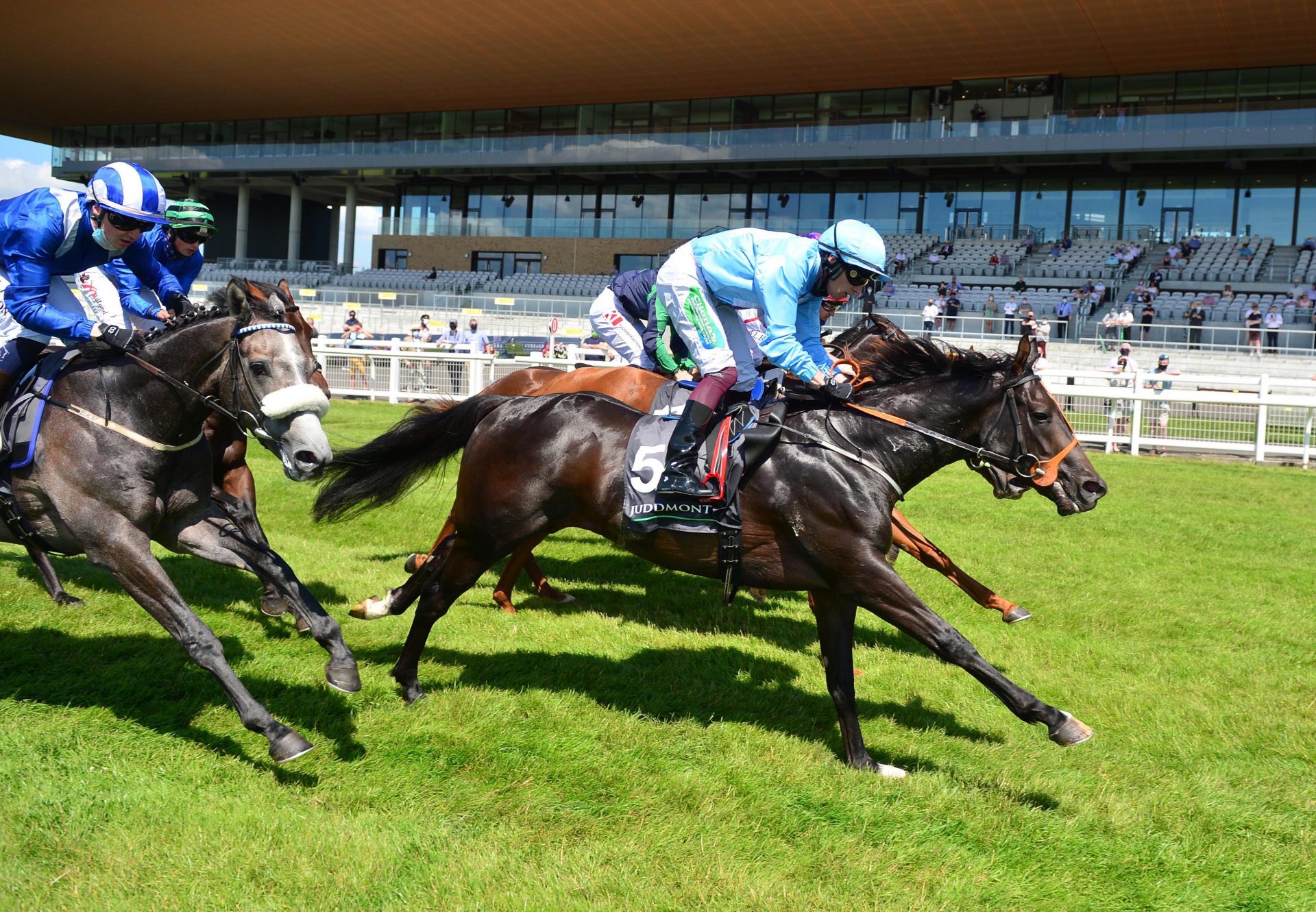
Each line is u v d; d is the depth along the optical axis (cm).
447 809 286
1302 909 259
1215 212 2812
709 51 2927
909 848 277
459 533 364
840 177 3203
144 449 305
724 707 379
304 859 254
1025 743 358
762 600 545
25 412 309
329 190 4138
